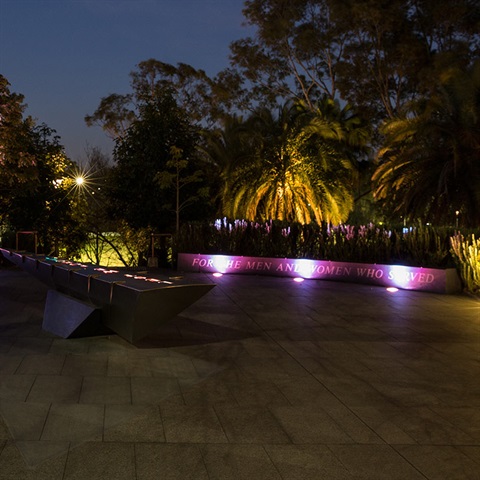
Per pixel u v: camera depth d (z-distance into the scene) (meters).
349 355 7.36
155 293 6.59
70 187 21.16
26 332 7.83
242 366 6.70
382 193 24.41
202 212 20.78
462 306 10.99
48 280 9.11
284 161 25.69
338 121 32.28
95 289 7.42
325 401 5.58
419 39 36.56
